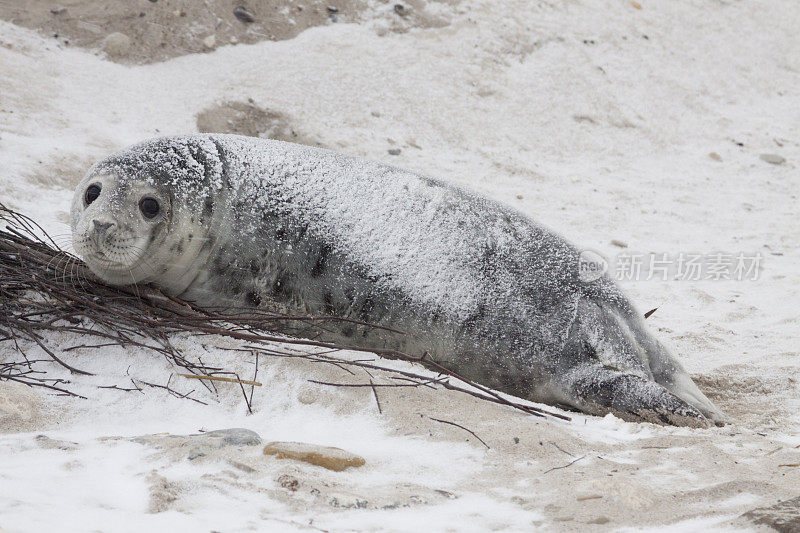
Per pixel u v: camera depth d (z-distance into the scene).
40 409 15.40
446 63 45.94
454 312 19.03
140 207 18.70
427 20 48.59
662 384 19.36
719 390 21.14
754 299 29.00
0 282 18.36
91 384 16.48
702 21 58.59
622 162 43.03
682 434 16.14
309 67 42.62
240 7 44.91
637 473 13.56
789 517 11.08
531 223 20.34
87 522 10.53
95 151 31.62
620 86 48.91
